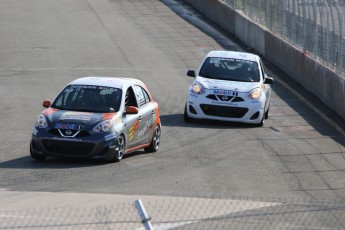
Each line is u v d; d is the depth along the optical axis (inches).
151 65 4421.8
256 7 5044.3
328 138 2906.0
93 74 4141.2
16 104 3398.1
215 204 1695.4
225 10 5526.6
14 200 1720.0
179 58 4633.4
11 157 2354.8
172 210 1600.6
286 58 4367.6
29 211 1557.6
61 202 1695.4
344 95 3329.2
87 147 2206.0
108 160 2273.6
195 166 2284.7
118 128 2260.1
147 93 2529.5
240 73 3164.4
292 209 1672.0
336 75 3459.6
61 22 5492.1
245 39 5157.5
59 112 2281.0
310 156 2539.4
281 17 4544.8
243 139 2785.4
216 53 3287.4
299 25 4212.6
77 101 2333.9
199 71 3189.0
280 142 2763.3
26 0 6151.6
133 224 1416.1
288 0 4416.8
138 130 2390.5
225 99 3029.0
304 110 3496.6
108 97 2343.8
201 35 5324.8
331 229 1487.5
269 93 3267.7
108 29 5344.5
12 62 4377.5
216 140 2743.6
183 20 5762.8
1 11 5738.2
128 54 4672.7
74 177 2044.8
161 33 5300.2
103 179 2028.8
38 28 5285.4
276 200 1827.0
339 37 3491.6
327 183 2130.9
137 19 5713.6
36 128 2244.1
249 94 3043.8
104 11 5920.3
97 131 2215.8
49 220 1443.2
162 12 5999.0
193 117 3058.6
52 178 2023.9
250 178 2146.9
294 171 2285.9
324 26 3740.2
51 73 4124.0
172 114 3257.9
